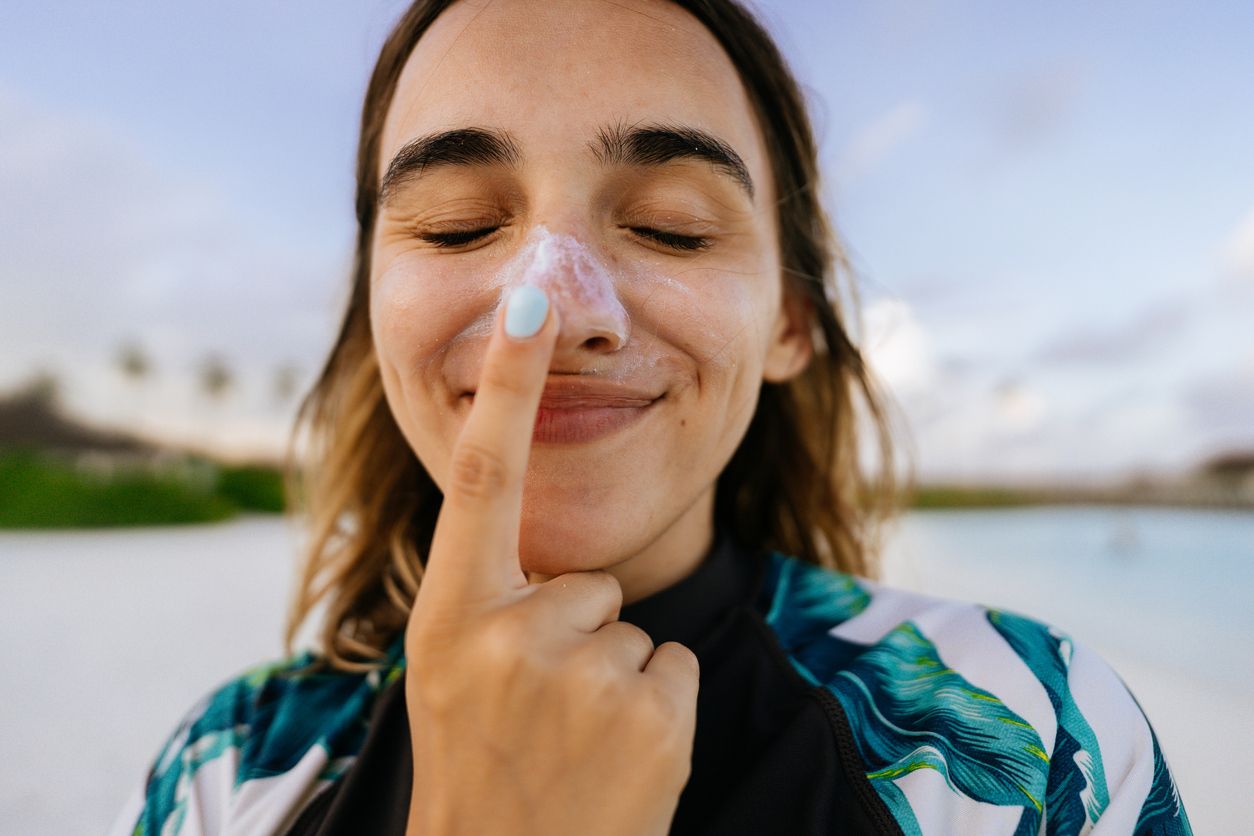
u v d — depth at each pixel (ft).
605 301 0.71
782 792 0.76
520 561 0.77
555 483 0.76
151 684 5.33
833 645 0.92
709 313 0.80
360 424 1.31
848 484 1.35
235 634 6.50
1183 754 3.15
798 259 1.12
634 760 0.61
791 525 1.31
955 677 0.84
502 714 0.62
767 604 0.99
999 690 0.82
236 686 1.07
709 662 0.90
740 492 1.31
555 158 0.78
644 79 0.80
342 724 0.95
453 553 0.64
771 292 0.97
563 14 0.81
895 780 0.76
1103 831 0.75
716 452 0.85
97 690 5.24
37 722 4.69
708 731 0.84
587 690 0.61
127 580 9.36
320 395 1.48
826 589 1.02
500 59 0.80
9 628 7.00
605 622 0.69
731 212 0.85
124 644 6.34
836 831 0.74
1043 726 0.79
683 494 0.82
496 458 0.63
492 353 0.63
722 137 0.84
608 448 0.76
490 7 0.82
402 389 0.85
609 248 0.80
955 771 0.76
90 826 3.43
